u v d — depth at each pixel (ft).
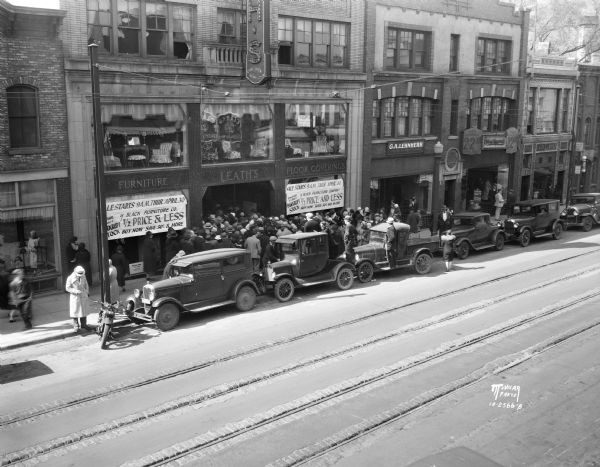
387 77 103.09
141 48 74.69
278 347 51.47
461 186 122.11
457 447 33.73
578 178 151.23
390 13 102.37
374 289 71.51
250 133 86.53
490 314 60.75
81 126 69.67
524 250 96.58
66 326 57.98
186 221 80.64
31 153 66.23
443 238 81.51
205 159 82.07
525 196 137.80
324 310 62.64
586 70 146.72
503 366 47.34
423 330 55.83
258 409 39.81
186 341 53.57
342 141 98.12
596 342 52.75
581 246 98.89
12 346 52.80
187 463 33.42
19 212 66.49
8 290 59.11
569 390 43.16
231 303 61.41
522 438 36.40
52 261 69.77
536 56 133.59
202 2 78.43
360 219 92.94
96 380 44.91
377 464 33.42
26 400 41.55
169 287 57.16
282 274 65.92
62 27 67.05
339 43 95.91
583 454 34.78
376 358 48.83
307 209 94.32
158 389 43.01
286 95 88.94
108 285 55.57
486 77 121.08
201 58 79.41
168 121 77.77
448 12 111.96
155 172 76.64
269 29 80.12
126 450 34.76
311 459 33.88
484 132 121.80
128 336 55.52
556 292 69.15
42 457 34.04
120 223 73.87
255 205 90.58
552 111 140.67
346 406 40.34
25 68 64.85
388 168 106.42
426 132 113.39
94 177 71.51
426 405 40.65
